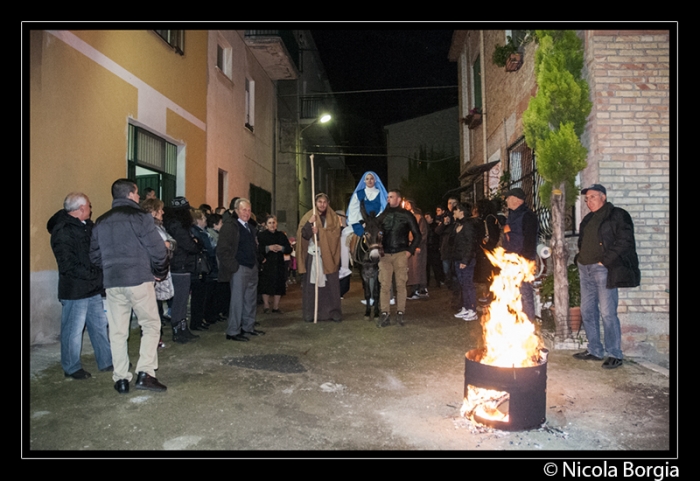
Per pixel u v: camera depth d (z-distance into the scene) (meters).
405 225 7.61
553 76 6.09
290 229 19.20
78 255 4.71
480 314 8.48
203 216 7.38
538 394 3.66
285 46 16.20
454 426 3.75
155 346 4.57
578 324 6.06
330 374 5.07
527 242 6.30
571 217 6.89
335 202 36.66
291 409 4.09
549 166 5.98
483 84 13.20
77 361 4.83
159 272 4.68
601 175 6.06
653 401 4.23
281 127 19.59
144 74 9.06
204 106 11.94
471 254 7.92
